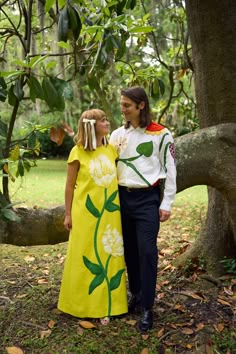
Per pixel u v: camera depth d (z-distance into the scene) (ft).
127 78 19.20
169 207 8.60
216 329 8.87
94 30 9.39
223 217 11.57
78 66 10.68
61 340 8.52
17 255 14.25
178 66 16.57
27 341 8.56
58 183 35.99
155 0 17.29
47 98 8.40
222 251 11.55
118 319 9.14
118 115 40.55
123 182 8.78
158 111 22.54
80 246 8.87
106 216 8.82
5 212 8.28
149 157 8.59
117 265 9.00
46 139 56.49
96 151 8.84
